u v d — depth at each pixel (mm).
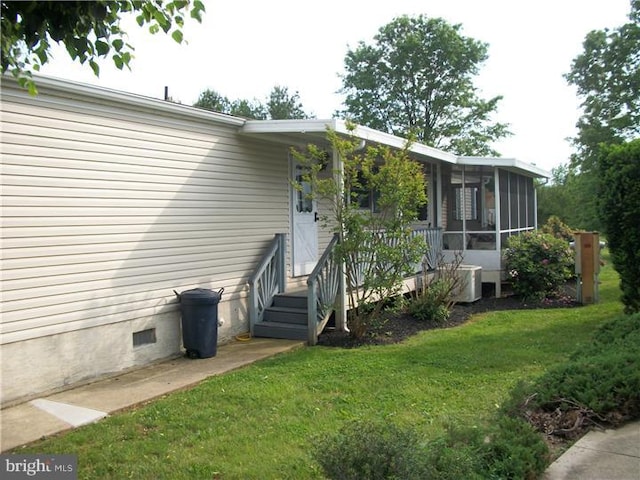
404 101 33375
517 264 12344
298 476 3854
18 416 5176
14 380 5543
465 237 13477
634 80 25453
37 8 3453
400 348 7750
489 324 9586
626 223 8414
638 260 8352
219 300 7609
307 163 9656
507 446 3660
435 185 13844
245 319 8789
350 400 5492
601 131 25984
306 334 8289
